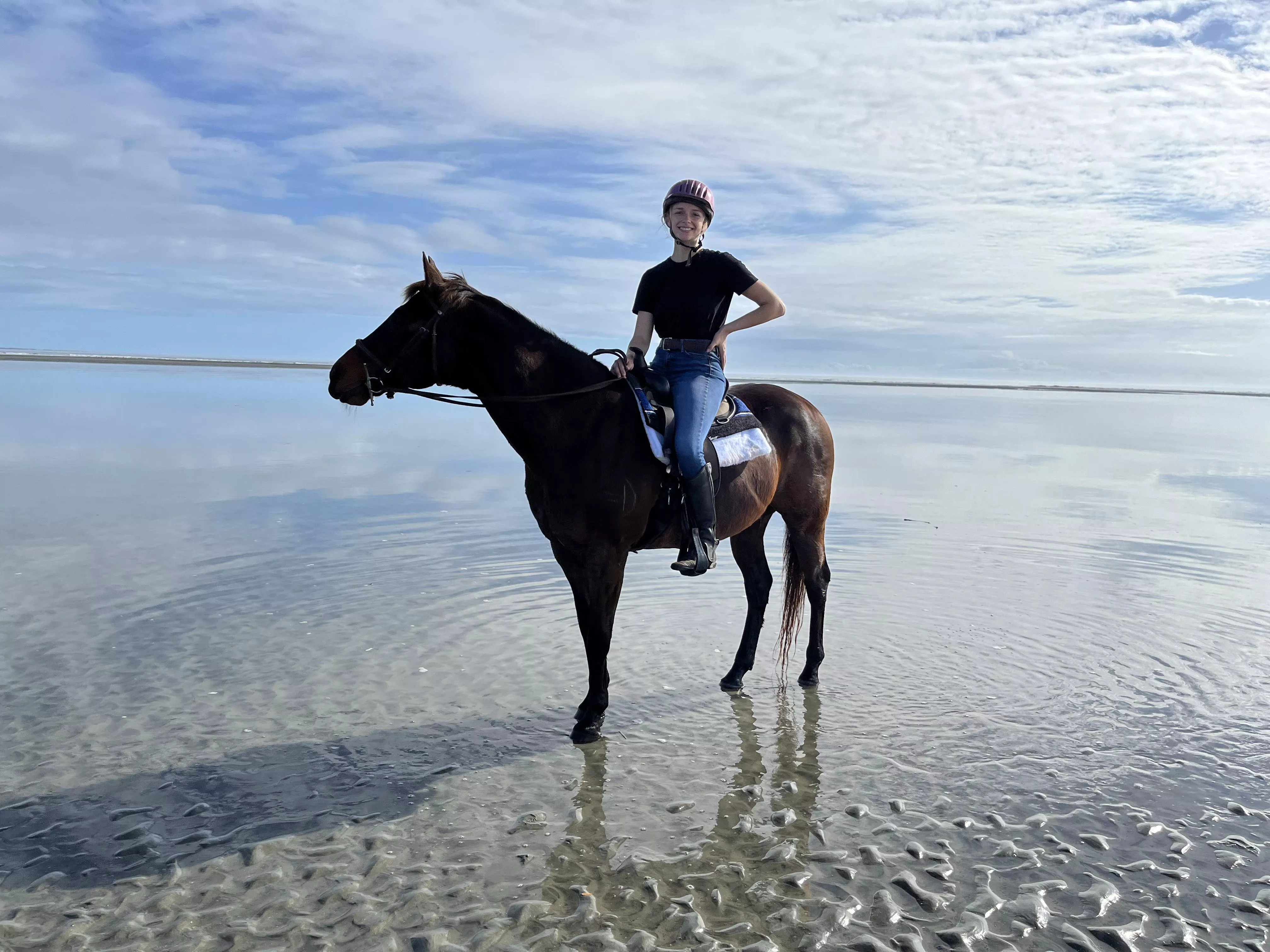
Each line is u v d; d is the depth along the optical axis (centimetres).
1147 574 782
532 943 291
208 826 364
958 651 584
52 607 643
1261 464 1712
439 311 424
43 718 461
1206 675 534
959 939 290
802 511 546
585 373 446
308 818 373
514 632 609
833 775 415
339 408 2750
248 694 499
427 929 297
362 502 1095
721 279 468
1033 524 1023
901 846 351
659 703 506
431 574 757
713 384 474
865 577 773
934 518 1061
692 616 667
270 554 816
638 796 396
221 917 305
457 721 474
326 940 291
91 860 339
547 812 380
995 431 2581
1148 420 3388
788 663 573
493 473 1379
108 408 2430
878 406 4128
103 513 988
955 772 416
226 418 2256
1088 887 320
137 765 415
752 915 307
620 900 316
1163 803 382
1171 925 296
